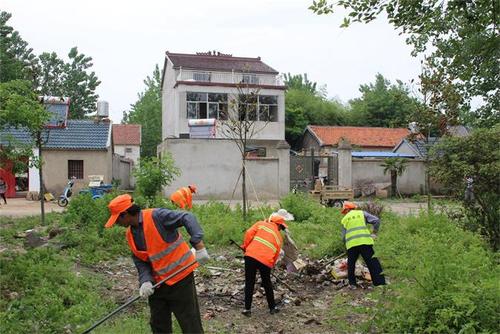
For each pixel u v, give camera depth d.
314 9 8.19
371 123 55.88
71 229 12.60
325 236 13.42
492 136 10.94
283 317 7.53
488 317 5.75
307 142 48.91
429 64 18.62
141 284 5.23
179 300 5.36
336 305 7.96
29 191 28.52
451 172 11.15
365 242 8.89
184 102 39.66
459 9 7.93
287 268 10.02
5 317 5.88
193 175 27.20
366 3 8.03
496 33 8.16
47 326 5.96
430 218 12.88
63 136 29.64
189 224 5.26
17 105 8.76
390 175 32.09
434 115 19.39
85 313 6.64
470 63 8.84
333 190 24.03
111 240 12.02
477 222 10.97
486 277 6.41
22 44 48.00
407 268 6.74
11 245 11.98
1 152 9.02
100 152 29.69
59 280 8.21
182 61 43.03
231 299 8.40
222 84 39.94
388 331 6.28
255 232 7.86
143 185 14.78
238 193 27.58
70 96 51.97
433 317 6.03
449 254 6.54
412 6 8.00
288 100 52.91
